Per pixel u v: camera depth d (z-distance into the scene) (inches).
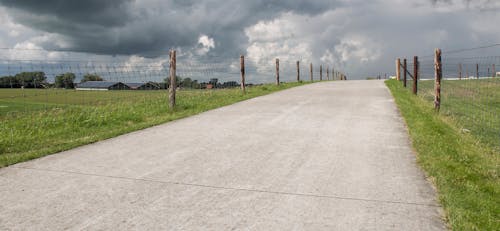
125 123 403.2
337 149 267.7
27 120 399.5
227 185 192.9
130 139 307.0
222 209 162.1
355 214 157.3
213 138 307.3
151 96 647.8
